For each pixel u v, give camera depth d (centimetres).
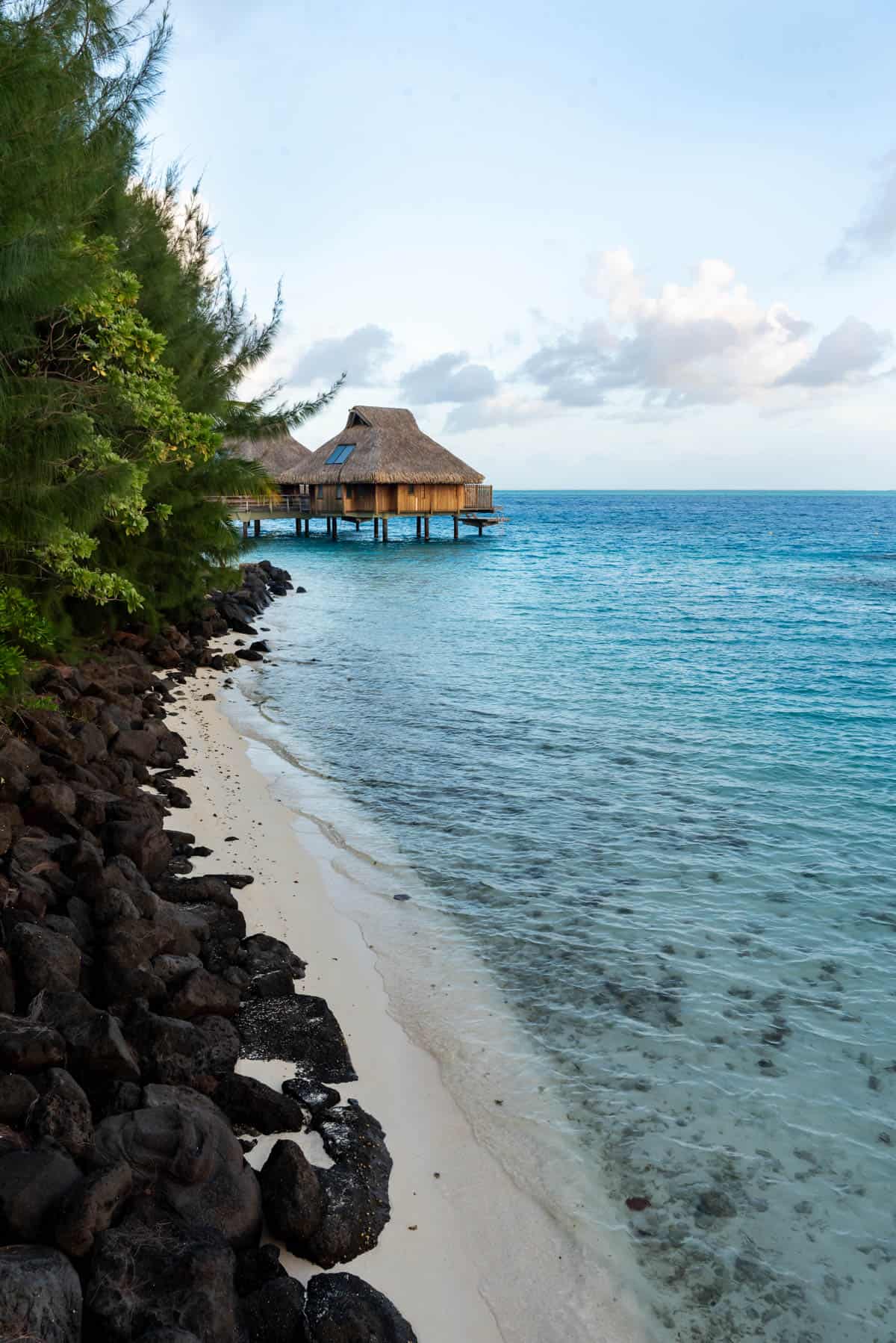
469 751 1281
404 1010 620
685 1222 452
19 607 1063
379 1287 402
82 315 906
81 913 589
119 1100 433
